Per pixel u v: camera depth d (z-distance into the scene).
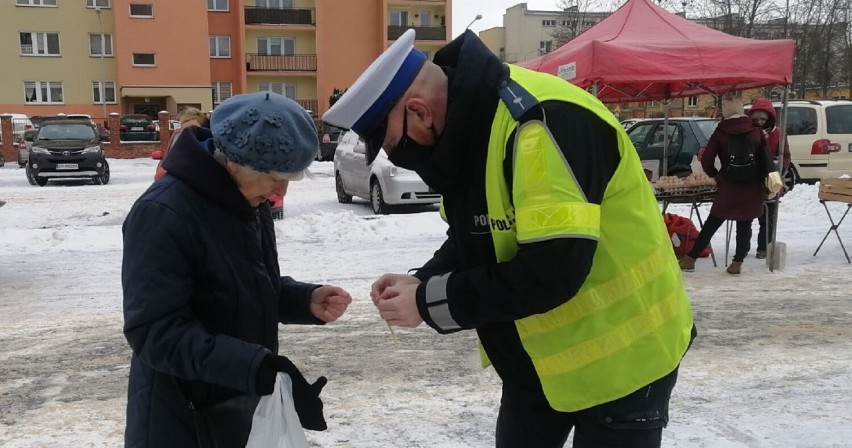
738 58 6.78
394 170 10.55
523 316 1.54
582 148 1.50
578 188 1.47
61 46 37.81
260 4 39.78
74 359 4.39
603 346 1.67
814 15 34.84
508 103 1.53
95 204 12.69
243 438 1.68
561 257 1.45
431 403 3.67
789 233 8.92
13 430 3.36
